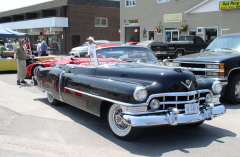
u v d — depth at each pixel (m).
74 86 5.48
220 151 4.25
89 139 4.72
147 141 4.65
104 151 4.21
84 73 5.46
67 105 7.15
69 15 30.38
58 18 29.72
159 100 4.36
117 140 4.68
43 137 4.82
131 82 4.45
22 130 5.18
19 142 4.57
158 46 18.55
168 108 4.30
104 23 33.41
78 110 6.67
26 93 8.71
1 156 4.03
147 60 6.00
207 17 21.09
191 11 22.00
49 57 14.16
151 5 24.98
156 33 24.80
